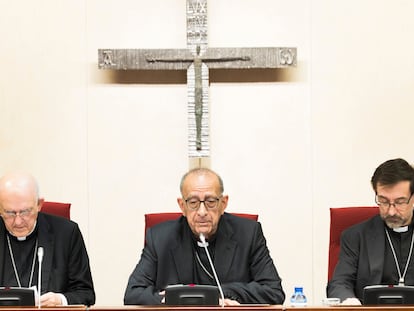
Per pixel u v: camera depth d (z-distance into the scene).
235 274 4.19
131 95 5.71
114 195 5.74
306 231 5.73
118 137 5.72
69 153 5.72
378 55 5.67
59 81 5.71
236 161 5.72
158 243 4.25
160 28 5.70
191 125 5.54
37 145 5.72
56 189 5.73
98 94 5.70
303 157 5.71
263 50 5.48
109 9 5.70
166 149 5.72
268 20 5.69
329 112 5.69
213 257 4.26
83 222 5.73
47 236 4.36
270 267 4.20
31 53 5.70
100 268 5.74
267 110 5.70
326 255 5.73
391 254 4.36
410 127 5.68
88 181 5.74
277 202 5.72
